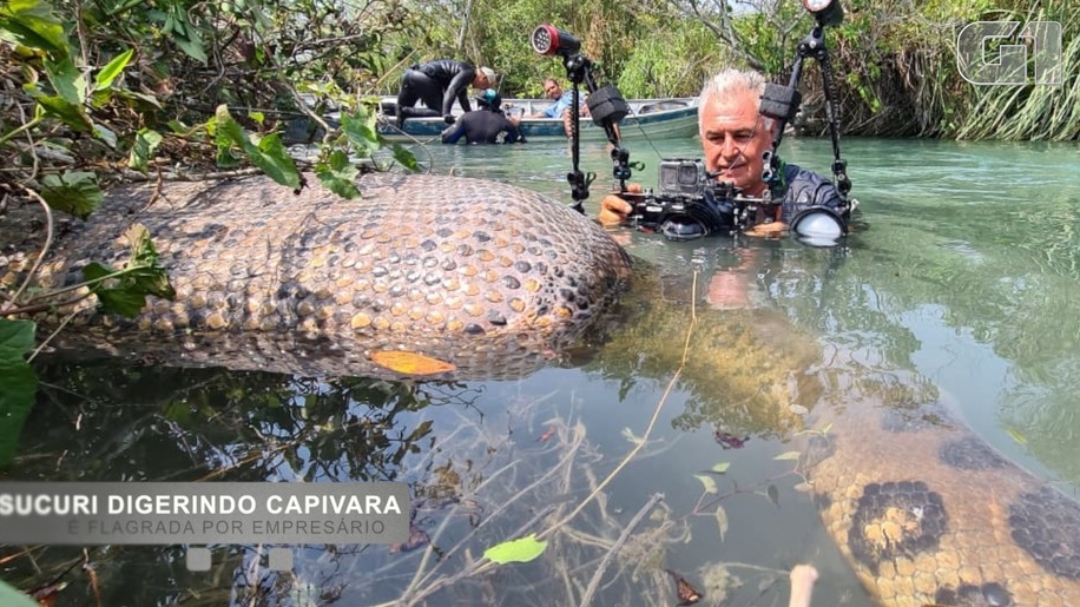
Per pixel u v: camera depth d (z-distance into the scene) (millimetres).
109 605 1027
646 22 12875
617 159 3393
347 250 2145
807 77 9195
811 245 2975
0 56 1686
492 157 6031
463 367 1824
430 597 1032
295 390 1705
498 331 2020
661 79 12227
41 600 1031
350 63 3822
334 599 1030
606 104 3258
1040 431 1499
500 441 1455
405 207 2328
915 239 3082
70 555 1124
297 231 2217
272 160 1886
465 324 2023
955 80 8742
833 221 3086
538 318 2057
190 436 1499
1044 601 1017
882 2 9023
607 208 3389
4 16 1387
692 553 1130
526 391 1683
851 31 8617
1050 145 7598
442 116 7926
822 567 1125
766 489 1292
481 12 12398
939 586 1085
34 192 1618
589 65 3271
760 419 1533
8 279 2064
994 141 8250
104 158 2098
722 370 1773
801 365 1789
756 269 2641
